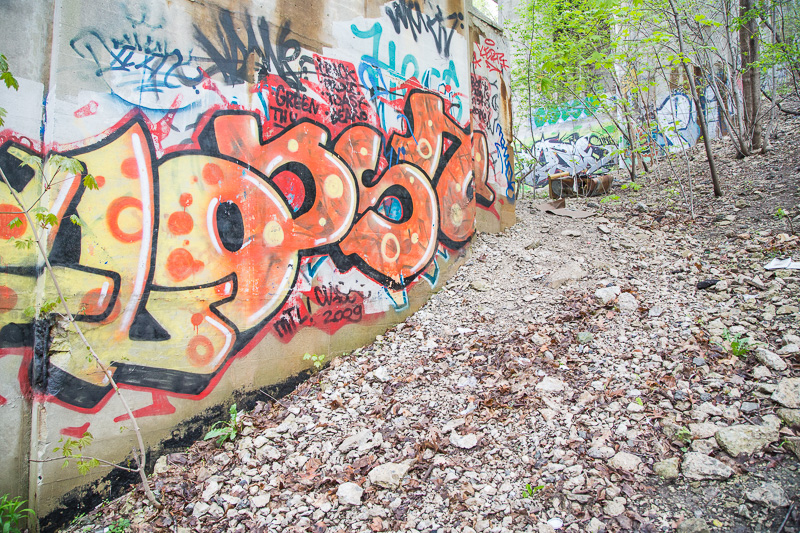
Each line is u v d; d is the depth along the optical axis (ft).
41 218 9.02
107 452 11.10
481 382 13.43
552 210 25.52
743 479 8.57
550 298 16.99
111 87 11.56
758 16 22.49
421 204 19.21
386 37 18.11
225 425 13.09
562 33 26.27
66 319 10.64
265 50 14.40
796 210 17.70
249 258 13.80
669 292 15.31
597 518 8.50
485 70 24.00
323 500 10.19
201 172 12.92
